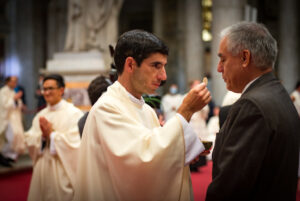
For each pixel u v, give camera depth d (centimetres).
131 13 2150
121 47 166
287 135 152
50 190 316
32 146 328
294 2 1402
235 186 148
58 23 1572
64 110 344
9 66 1888
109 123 157
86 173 162
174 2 1886
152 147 149
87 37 866
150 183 148
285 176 152
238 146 150
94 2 866
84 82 780
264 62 164
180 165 150
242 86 171
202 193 520
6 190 586
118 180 152
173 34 1884
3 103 748
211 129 845
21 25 1878
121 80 171
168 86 1873
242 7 1170
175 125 151
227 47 169
